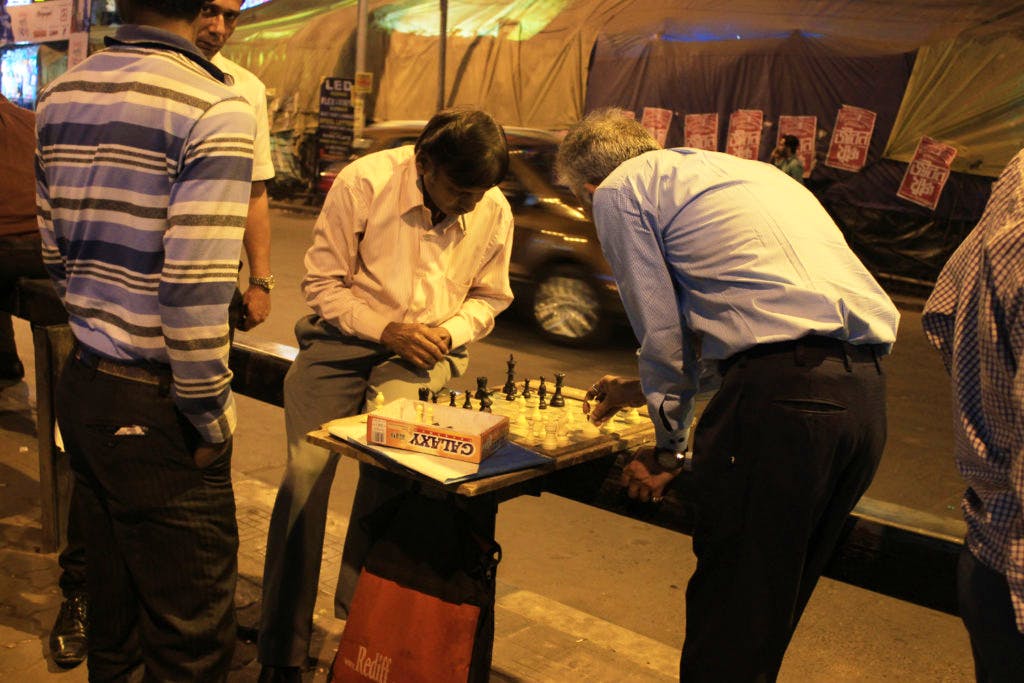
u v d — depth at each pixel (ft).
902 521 7.03
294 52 63.00
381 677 7.45
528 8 55.36
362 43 54.03
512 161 26.27
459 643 7.28
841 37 42.39
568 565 12.88
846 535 7.11
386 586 7.49
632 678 9.87
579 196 7.98
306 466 8.69
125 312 6.62
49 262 7.26
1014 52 38.52
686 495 7.39
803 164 43.21
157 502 7.04
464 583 7.34
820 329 6.28
